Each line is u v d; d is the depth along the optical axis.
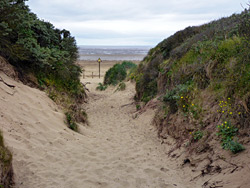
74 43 12.51
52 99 7.75
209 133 4.59
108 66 39.03
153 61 12.46
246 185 2.90
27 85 7.61
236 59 5.46
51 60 9.31
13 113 5.23
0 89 5.74
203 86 6.11
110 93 16.55
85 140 5.83
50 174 3.71
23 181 3.39
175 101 6.57
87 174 3.84
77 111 8.16
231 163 3.55
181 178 3.92
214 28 9.36
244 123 4.05
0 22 7.20
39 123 5.51
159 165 4.49
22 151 4.15
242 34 6.40
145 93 10.94
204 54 7.20
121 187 3.50
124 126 8.04
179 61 8.74
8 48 7.44
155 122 7.35
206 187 3.34
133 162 4.59
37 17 10.05
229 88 4.94
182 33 12.06
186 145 4.91
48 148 4.70
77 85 12.13
